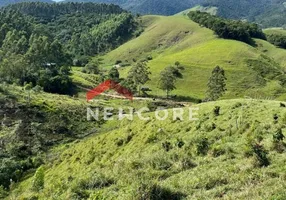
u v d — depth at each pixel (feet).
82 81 519.60
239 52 630.74
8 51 536.01
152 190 66.33
